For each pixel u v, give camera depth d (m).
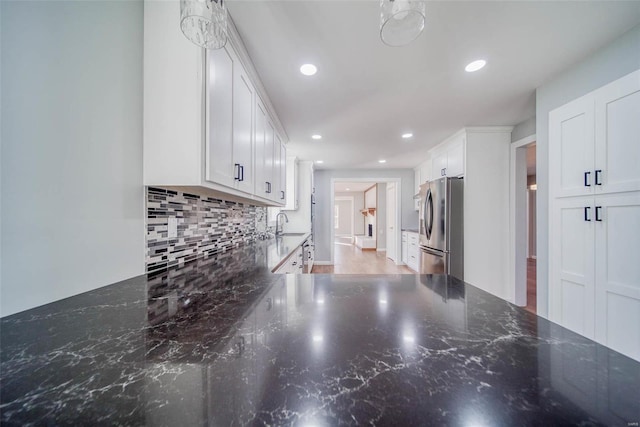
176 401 0.39
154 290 1.00
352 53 1.63
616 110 1.49
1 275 0.72
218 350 0.54
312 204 5.12
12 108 0.74
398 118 2.73
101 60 1.00
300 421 0.35
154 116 1.17
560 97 1.89
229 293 0.96
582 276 1.68
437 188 3.29
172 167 1.17
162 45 1.17
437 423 0.35
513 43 1.55
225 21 0.92
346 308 0.81
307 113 2.57
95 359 0.51
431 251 3.44
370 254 7.44
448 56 1.67
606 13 1.33
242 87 1.58
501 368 0.48
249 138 1.72
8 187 0.74
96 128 0.99
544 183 2.04
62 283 0.88
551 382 0.44
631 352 1.42
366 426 0.34
